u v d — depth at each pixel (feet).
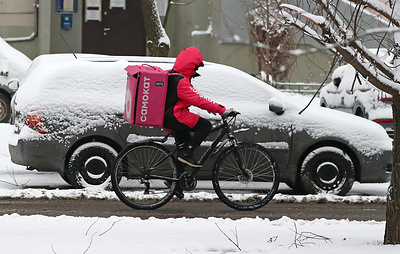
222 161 80.69
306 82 193.67
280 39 108.06
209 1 212.84
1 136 132.26
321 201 89.25
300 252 49.60
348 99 147.84
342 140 93.56
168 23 233.35
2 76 156.56
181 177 78.69
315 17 49.39
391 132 129.59
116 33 236.02
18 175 106.63
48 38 229.45
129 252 50.08
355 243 56.59
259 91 94.32
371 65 51.55
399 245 52.01
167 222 68.18
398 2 50.55
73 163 89.25
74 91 90.27
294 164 93.25
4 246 51.31
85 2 233.35
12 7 228.22
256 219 72.49
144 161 78.79
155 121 75.97
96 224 65.26
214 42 212.43
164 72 76.18
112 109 90.22
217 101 93.09
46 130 88.58
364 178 94.32
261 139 92.48
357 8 50.29
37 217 68.90
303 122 93.25
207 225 67.10
